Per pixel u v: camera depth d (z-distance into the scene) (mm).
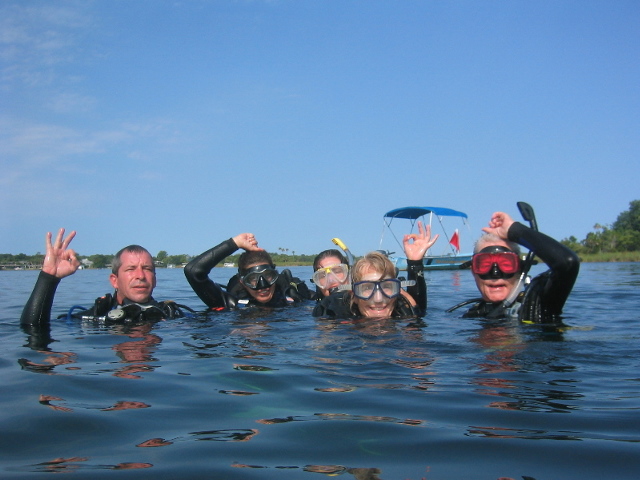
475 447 818
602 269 8711
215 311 2635
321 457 787
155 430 903
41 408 1024
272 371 1310
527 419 939
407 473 731
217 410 1011
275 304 2865
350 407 1021
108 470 740
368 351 1534
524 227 2031
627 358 1396
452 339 1692
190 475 726
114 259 2395
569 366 1320
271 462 769
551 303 1993
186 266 2717
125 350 1625
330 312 2314
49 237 2252
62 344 1741
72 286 6004
